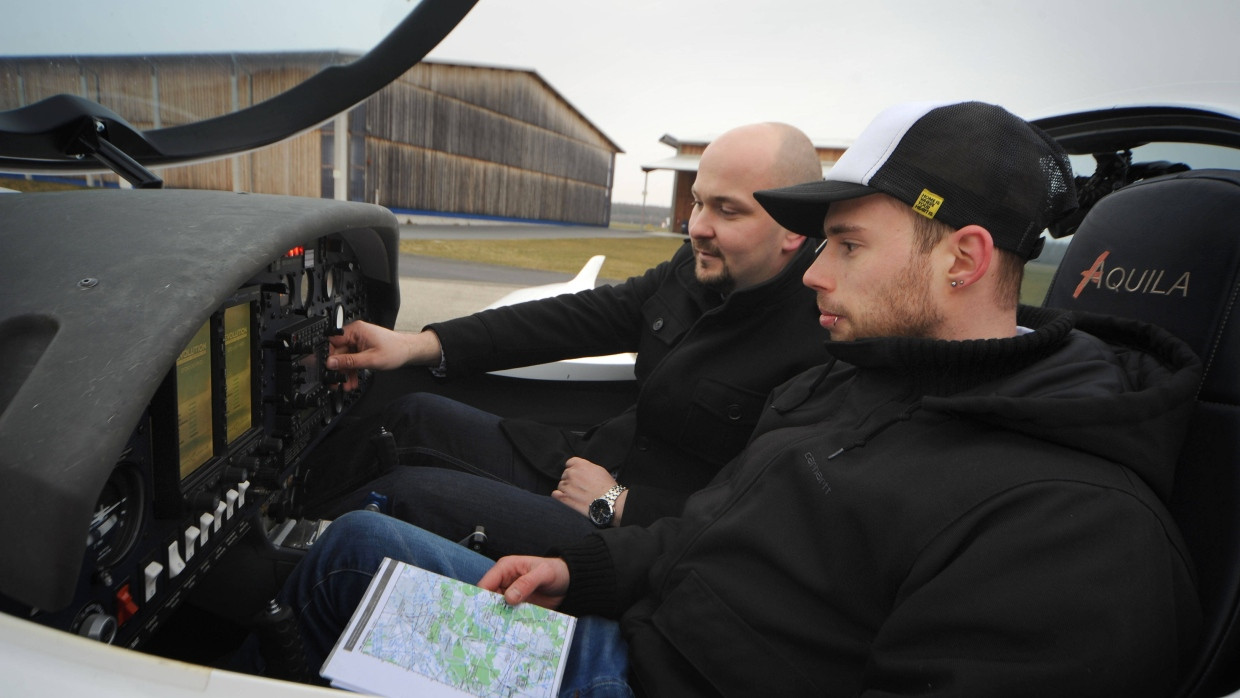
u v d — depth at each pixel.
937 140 0.72
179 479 0.72
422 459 1.40
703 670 0.76
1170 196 0.89
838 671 0.71
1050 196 0.73
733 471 1.02
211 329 0.80
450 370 1.47
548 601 0.91
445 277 5.18
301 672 0.75
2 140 1.01
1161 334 0.75
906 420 0.76
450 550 0.94
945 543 0.63
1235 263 0.79
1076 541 0.56
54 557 0.48
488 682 0.67
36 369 0.51
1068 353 0.73
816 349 1.22
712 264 1.29
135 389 0.51
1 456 0.47
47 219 0.66
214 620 1.11
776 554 0.77
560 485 1.35
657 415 1.31
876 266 0.76
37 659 0.40
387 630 0.70
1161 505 0.60
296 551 1.13
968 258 0.72
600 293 1.59
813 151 1.26
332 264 1.23
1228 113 1.08
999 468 0.64
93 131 1.09
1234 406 0.76
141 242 0.63
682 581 0.83
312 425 1.18
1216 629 0.68
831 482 0.76
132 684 0.40
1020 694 0.53
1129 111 1.22
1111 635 0.52
